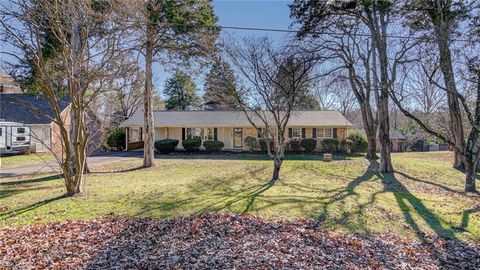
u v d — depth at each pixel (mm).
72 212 7254
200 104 38156
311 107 33625
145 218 6777
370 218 7066
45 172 14398
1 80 10859
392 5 11234
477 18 9750
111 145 26969
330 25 14891
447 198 9375
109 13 8625
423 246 5559
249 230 5980
